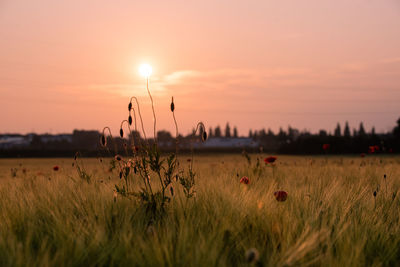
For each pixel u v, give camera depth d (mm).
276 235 3031
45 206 3701
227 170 9391
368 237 2865
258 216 3301
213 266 2240
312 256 2508
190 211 3547
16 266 2195
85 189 4629
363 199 4164
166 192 4449
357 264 2365
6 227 3039
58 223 3010
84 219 3254
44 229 3115
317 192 4516
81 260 2436
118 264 2477
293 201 3918
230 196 3967
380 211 3604
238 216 3281
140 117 4168
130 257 2389
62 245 2600
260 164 8242
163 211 3750
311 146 88688
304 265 2369
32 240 2871
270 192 4402
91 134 195500
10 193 4648
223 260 2344
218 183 5309
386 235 2949
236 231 3006
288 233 2834
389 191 4562
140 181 5230
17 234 2973
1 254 2406
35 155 99875
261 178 7047
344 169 9812
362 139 85562
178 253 2359
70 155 100750
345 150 84062
